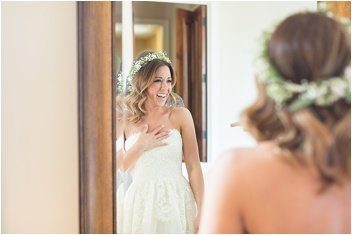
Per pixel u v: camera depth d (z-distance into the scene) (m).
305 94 0.65
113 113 0.94
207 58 1.06
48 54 0.93
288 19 0.70
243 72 1.01
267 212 0.68
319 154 0.65
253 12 1.00
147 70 1.06
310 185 0.67
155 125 1.07
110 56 0.93
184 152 1.08
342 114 0.67
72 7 0.94
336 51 0.66
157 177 1.06
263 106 0.71
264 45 0.71
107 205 0.94
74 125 0.94
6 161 0.92
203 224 0.78
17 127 0.92
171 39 1.06
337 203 0.67
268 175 0.68
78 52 0.91
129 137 1.05
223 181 0.71
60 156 0.94
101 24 0.92
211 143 1.04
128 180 1.03
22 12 0.92
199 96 1.07
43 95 0.93
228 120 1.02
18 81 0.92
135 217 1.03
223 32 1.03
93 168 0.92
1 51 0.92
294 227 0.67
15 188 0.93
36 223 0.94
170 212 1.05
